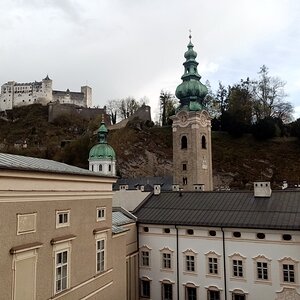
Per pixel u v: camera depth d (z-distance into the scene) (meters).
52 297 22.89
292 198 40.53
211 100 137.25
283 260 36.69
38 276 21.69
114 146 127.69
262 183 42.31
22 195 20.62
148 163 125.38
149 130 133.25
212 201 44.69
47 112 190.00
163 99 153.12
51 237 23.12
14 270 19.69
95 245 28.80
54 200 23.62
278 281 36.78
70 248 25.11
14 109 197.62
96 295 28.64
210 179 83.25
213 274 40.09
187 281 41.31
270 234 37.53
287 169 106.06
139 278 44.06
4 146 160.50
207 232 40.75
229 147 117.38
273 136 116.38
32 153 147.38
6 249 19.28
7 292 19.17
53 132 172.25
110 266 31.38
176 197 48.00
